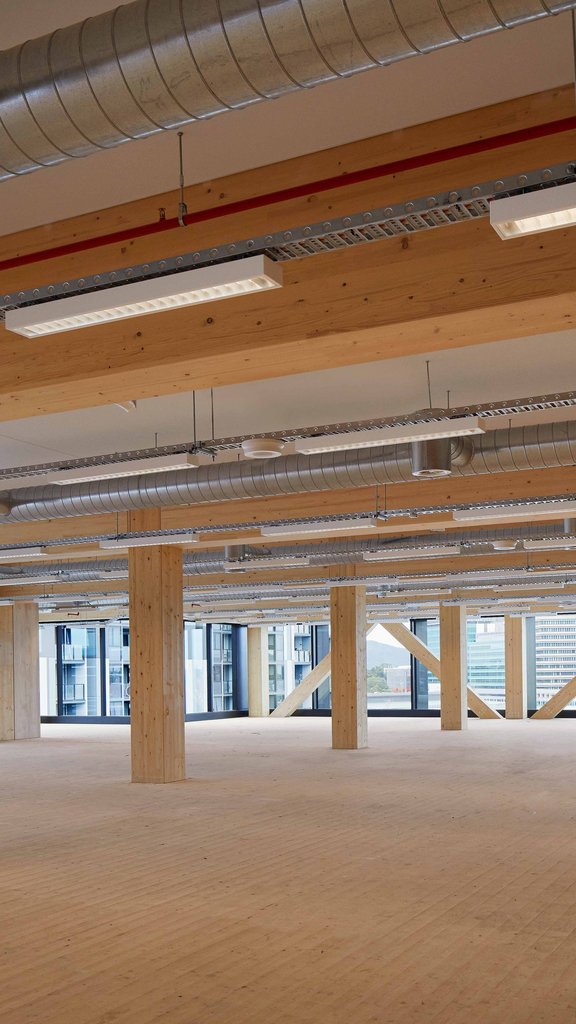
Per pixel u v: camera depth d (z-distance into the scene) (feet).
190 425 30.94
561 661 92.84
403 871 22.91
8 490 35.12
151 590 41.81
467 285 15.25
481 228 15.28
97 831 29.37
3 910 19.84
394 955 16.40
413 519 39.40
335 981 15.14
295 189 14.65
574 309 15.24
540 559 56.44
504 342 22.86
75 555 46.85
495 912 19.11
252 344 16.74
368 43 8.67
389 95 13.88
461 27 8.45
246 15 8.74
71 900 20.59
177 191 16.65
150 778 41.47
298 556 50.62
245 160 15.69
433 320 15.57
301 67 8.98
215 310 17.12
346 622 57.57
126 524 42.24
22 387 18.76
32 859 25.16
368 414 30.17
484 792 36.76
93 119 9.82
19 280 17.94
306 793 37.11
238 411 29.35
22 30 12.30
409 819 30.53
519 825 29.25
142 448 34.22
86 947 17.12
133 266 15.31
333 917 18.86
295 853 25.32
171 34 9.04
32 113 9.91
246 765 48.16
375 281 15.93
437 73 13.34
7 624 71.05
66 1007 14.15
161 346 17.53
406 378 26.02
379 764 47.67
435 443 27.02
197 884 21.90
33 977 15.55
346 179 14.34
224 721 90.89
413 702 96.73
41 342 18.67
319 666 96.68
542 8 8.24
